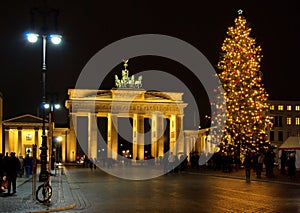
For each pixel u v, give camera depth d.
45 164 25.83
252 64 59.72
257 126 59.03
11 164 28.84
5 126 116.75
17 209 20.92
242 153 58.34
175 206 21.97
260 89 60.16
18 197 26.64
